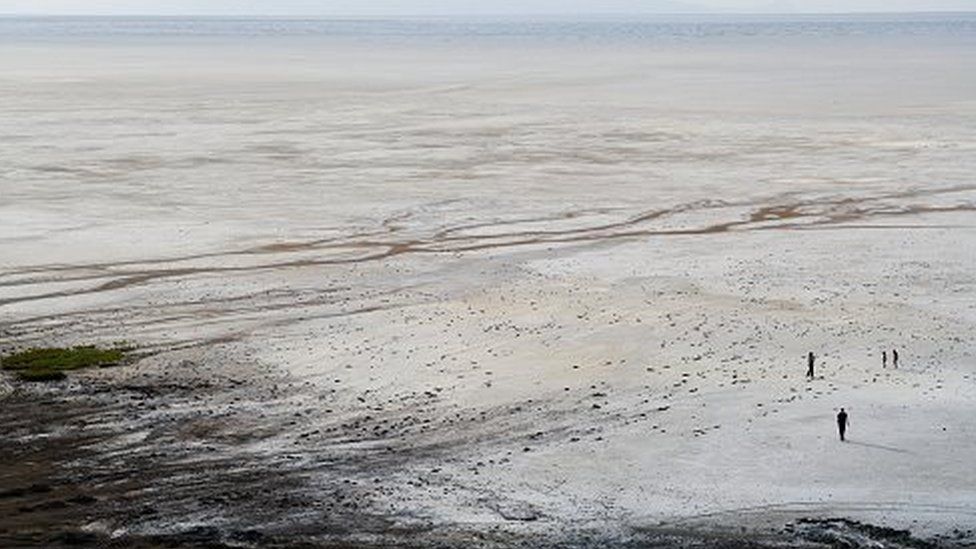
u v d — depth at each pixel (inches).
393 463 1387.8
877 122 4658.0
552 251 2481.5
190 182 3289.9
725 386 1615.4
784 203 3009.4
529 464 1375.5
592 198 3080.7
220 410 1571.1
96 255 2442.2
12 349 1834.4
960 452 1380.4
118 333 1919.3
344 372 1718.8
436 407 1569.9
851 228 2682.1
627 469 1355.8
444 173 3462.1
